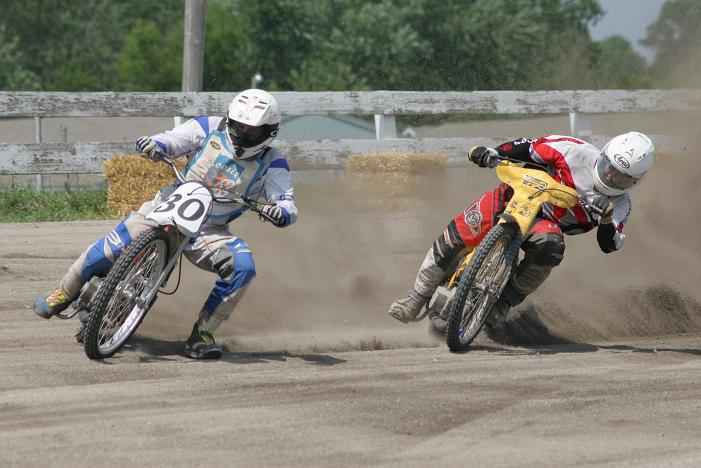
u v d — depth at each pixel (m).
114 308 19.72
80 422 15.48
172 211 19.53
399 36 145.88
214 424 15.51
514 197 22.05
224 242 20.62
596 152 22.44
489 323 22.98
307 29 164.25
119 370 18.86
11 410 16.05
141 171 43.06
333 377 18.78
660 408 17.08
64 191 46.97
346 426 15.61
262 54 163.75
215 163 20.45
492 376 19.23
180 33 173.88
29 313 24.39
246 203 20.36
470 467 13.91
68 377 18.20
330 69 148.62
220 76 163.50
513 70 116.88
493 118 78.56
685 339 25.36
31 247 34.22
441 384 18.42
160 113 47.50
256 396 17.23
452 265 23.08
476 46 142.00
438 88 105.69
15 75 176.88
